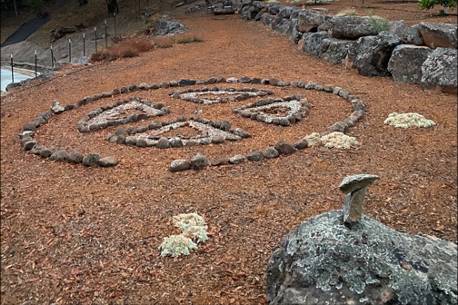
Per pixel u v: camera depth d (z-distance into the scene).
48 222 5.19
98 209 5.36
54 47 28.84
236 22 24.45
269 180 5.85
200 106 9.37
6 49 31.23
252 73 12.19
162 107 9.36
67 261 4.43
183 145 7.19
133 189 5.82
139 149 7.19
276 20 19.84
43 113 9.38
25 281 4.23
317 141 7.00
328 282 2.77
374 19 12.27
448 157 6.44
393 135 7.37
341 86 10.35
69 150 7.34
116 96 10.73
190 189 5.71
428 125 7.70
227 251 4.33
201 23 25.19
